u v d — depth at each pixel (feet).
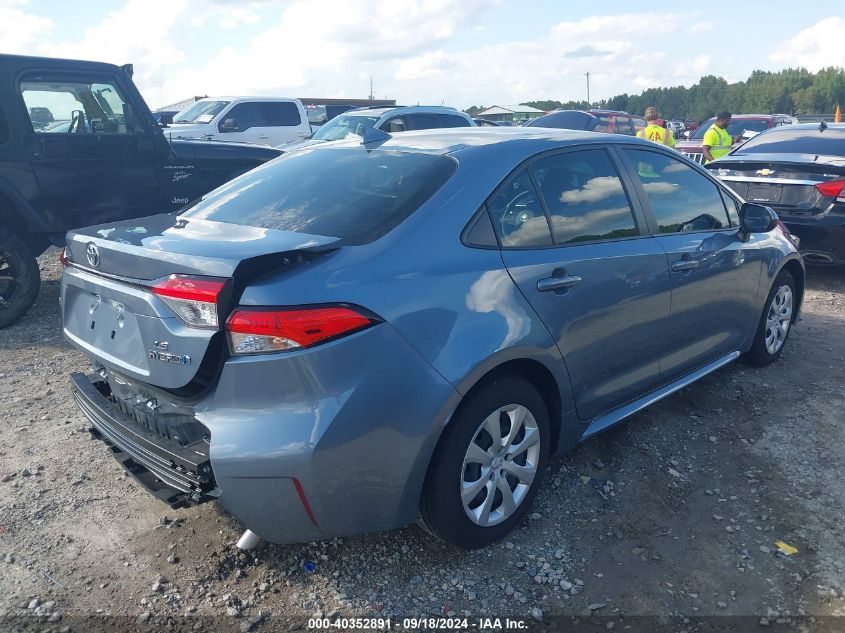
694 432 13.79
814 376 16.47
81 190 21.89
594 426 11.89
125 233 10.25
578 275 10.87
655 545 10.44
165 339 8.64
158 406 9.31
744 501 11.50
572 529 10.82
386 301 8.71
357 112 42.75
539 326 10.21
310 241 9.11
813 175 23.66
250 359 8.20
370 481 8.68
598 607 9.21
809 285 25.17
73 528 10.83
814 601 9.25
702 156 44.70
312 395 8.25
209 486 8.49
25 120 20.65
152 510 11.32
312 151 12.89
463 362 9.14
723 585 9.58
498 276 9.87
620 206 12.24
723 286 14.21
